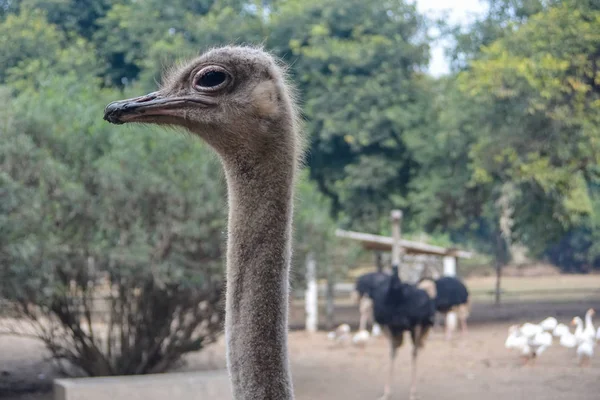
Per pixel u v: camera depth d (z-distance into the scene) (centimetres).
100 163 1166
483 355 1683
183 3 2672
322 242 1568
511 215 2455
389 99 2639
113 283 1228
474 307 2744
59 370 1329
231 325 278
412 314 1227
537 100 1909
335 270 1697
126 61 2295
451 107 2403
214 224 1159
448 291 1894
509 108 2036
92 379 973
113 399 937
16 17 1758
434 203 2494
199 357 1512
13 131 1162
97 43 2303
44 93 1277
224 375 977
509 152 2047
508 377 1397
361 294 2077
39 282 1083
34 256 1080
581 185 2366
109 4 2366
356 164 2648
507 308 2680
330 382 1384
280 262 280
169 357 1268
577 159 2014
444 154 2533
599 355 1634
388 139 2634
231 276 281
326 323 2350
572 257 4253
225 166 292
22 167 1148
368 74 2734
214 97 290
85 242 1156
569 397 1205
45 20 1875
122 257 1123
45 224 1104
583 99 1883
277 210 284
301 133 307
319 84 2703
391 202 2727
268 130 287
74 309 1240
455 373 1460
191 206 1163
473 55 2553
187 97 292
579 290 3006
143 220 1170
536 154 2006
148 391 947
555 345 1817
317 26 2691
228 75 290
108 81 2109
